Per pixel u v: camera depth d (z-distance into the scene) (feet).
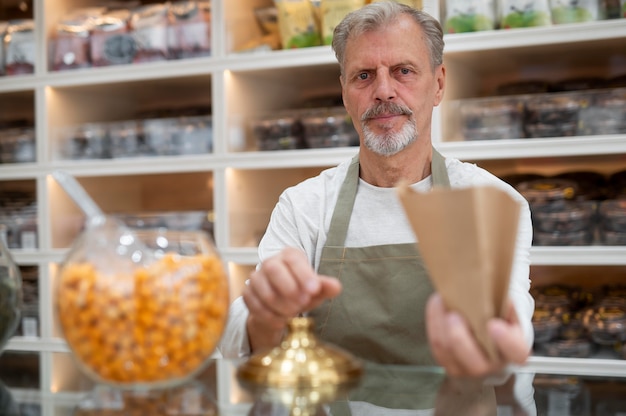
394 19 5.98
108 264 2.96
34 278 10.97
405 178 6.23
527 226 5.65
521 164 9.82
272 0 10.62
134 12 10.57
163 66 10.11
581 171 9.37
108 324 2.92
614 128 8.36
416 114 6.03
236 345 4.51
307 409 2.80
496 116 8.68
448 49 8.75
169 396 2.98
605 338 8.39
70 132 10.70
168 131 10.20
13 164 10.94
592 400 2.94
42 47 10.79
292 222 6.37
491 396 3.02
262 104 10.48
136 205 11.67
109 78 10.39
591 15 8.41
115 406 2.89
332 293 3.38
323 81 10.64
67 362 3.97
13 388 3.38
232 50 9.92
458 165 6.34
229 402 2.88
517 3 8.61
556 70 9.73
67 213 10.96
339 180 6.48
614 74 9.52
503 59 9.32
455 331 2.52
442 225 2.48
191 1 10.20
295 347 3.18
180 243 3.05
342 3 9.21
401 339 5.67
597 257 8.25
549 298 8.98
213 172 10.84
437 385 3.12
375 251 5.82
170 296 2.94
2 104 12.30
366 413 2.74
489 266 2.48
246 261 9.68
